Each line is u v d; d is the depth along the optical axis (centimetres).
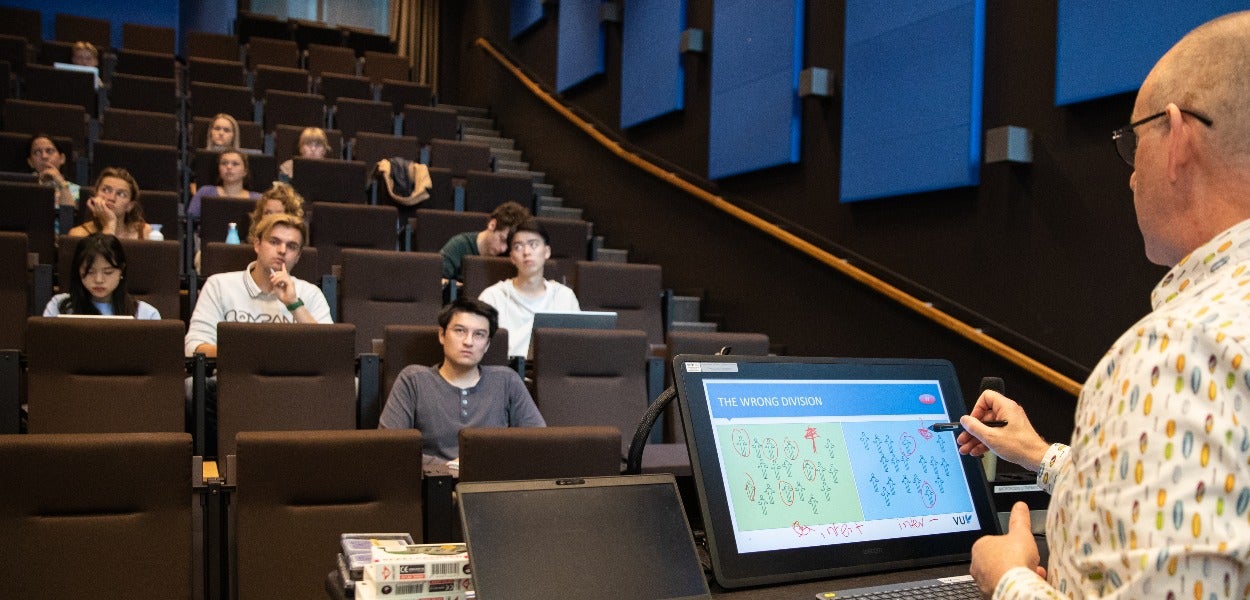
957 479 92
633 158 438
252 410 216
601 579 74
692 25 409
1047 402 243
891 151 293
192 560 157
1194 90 53
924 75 282
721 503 80
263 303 270
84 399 206
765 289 352
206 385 237
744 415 84
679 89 411
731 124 371
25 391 226
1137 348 50
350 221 355
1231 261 51
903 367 94
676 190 411
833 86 324
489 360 245
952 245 276
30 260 297
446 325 223
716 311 379
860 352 306
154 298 286
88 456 151
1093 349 232
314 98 519
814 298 328
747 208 364
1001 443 80
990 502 93
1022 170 254
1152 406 47
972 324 267
